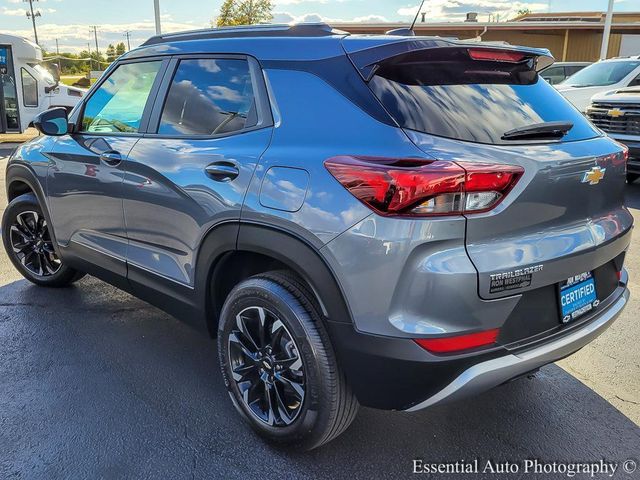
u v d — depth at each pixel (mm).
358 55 2426
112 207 3328
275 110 2561
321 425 2389
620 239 2635
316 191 2227
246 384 2693
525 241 2193
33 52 16172
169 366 3357
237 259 2752
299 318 2336
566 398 3062
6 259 5215
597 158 2424
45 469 2469
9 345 3578
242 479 2439
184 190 2779
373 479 2461
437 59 2484
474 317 2080
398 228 2033
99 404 2957
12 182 4340
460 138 2215
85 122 3680
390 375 2156
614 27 27156
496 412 2934
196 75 3012
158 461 2539
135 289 3367
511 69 2730
